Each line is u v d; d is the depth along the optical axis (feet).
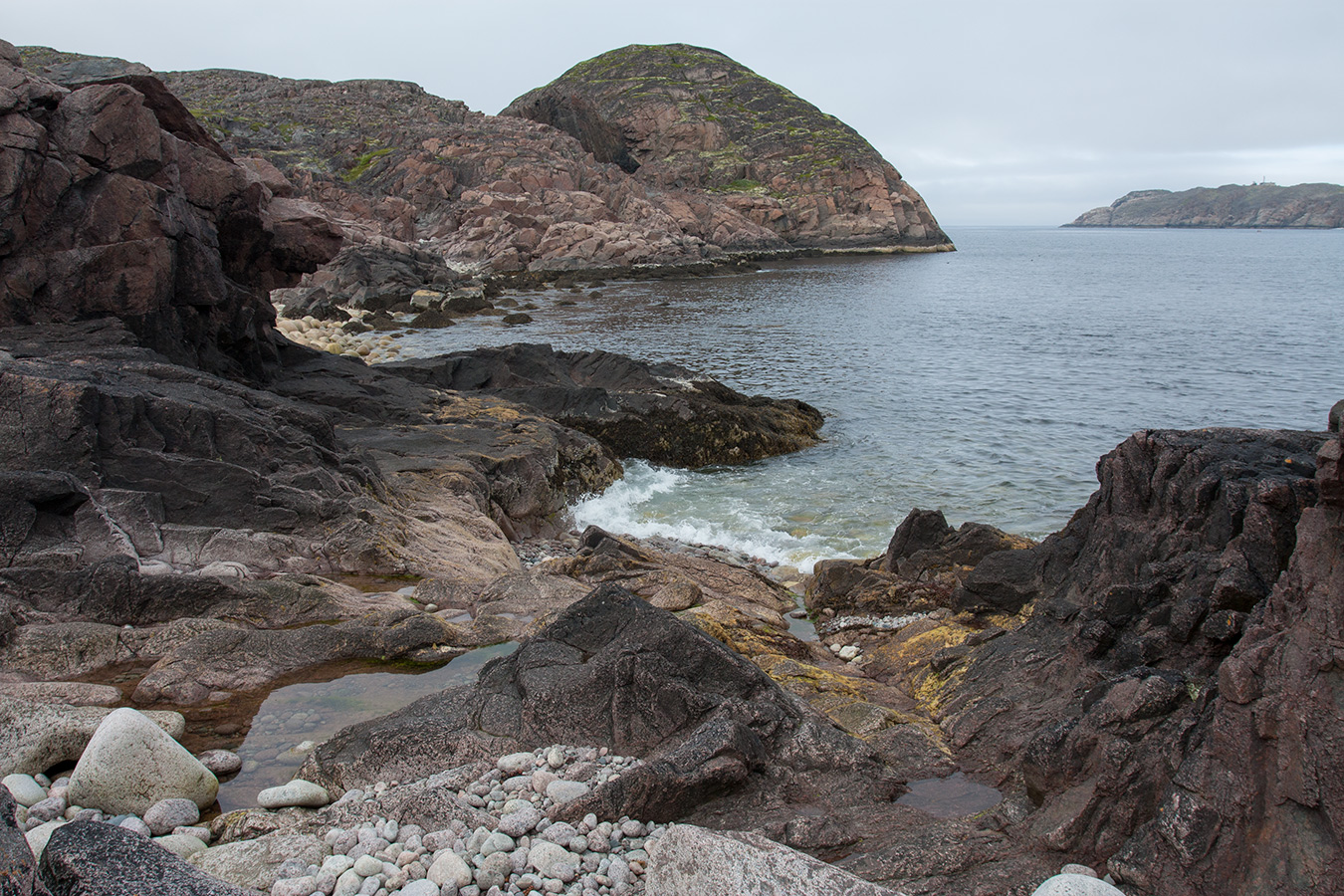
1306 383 106.73
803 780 21.12
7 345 44.42
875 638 35.86
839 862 17.98
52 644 26.68
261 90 348.59
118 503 34.06
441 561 39.65
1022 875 17.34
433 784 20.01
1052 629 27.30
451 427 63.93
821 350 128.36
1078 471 69.26
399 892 16.19
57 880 13.39
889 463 72.13
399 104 341.41
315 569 36.50
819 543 53.78
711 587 41.22
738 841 15.26
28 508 30.91
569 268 241.35
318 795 20.40
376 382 74.69
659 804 19.20
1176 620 22.49
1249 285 270.26
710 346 130.52
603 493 65.26
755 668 23.88
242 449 39.04
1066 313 185.16
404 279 185.68
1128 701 18.79
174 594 29.89
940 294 225.56
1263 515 21.95
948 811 20.45
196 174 62.75
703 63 467.52
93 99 52.60
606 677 22.49
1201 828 15.93
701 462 73.10
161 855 13.92
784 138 409.69
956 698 26.13
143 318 52.85
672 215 312.50
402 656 28.91
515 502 56.49
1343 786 14.56
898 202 411.95
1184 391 101.60
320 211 76.02
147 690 25.32
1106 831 17.69
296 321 140.97
